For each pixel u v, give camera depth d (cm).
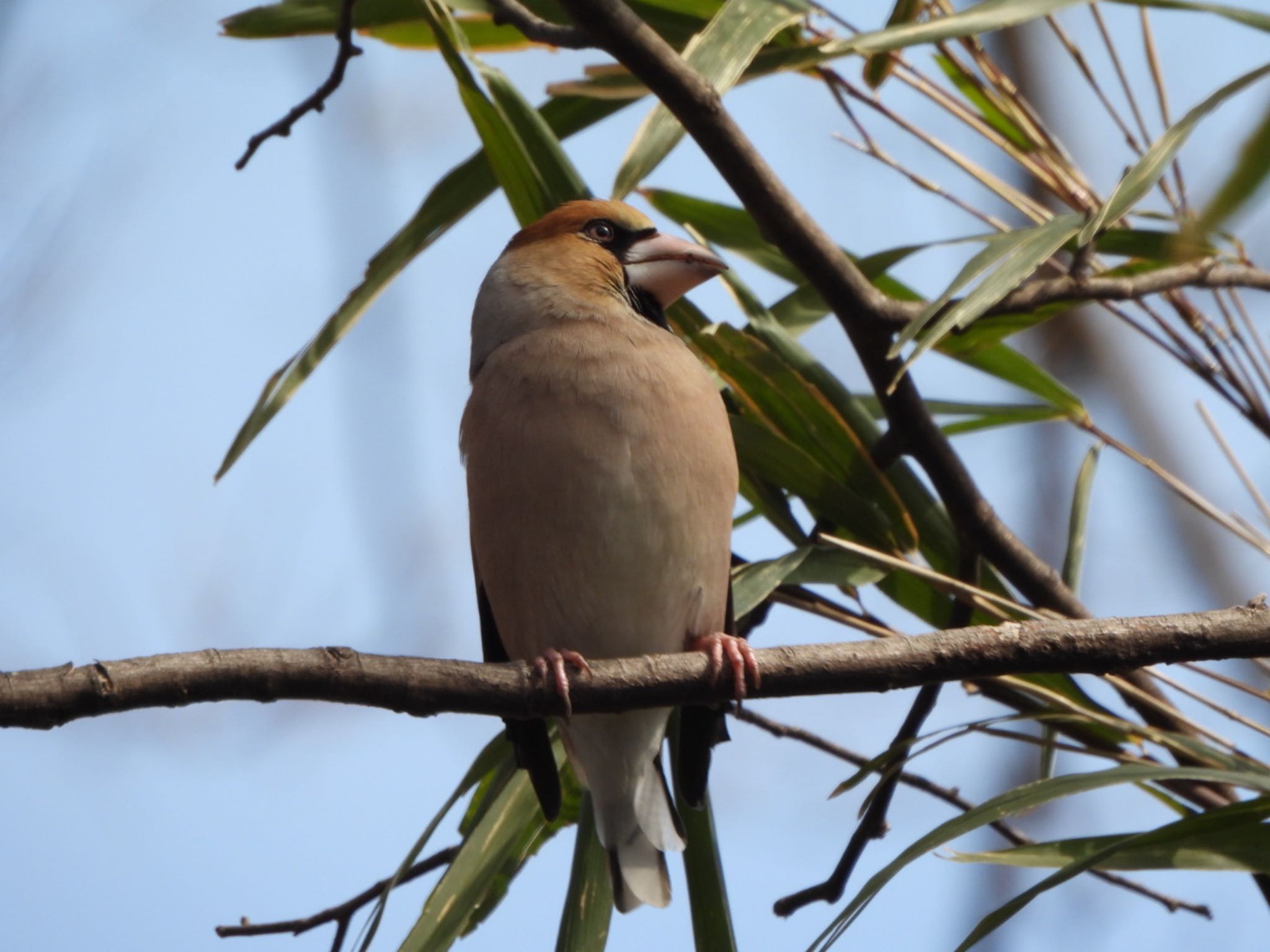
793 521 887
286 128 778
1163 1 713
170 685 554
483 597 860
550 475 764
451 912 699
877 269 888
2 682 536
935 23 732
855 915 558
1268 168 372
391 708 598
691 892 766
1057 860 646
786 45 850
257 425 784
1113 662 621
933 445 821
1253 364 811
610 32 717
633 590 774
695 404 775
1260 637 619
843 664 637
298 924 794
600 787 787
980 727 717
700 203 938
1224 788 799
